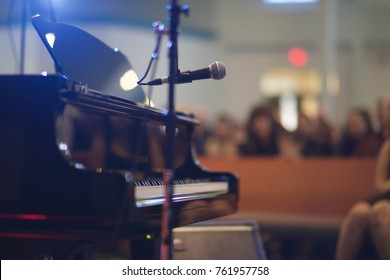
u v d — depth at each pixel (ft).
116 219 6.85
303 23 42.22
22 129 7.23
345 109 42.83
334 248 17.40
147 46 36.24
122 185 6.88
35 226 7.11
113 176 6.91
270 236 17.49
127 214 6.85
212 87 41.68
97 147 10.59
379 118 19.19
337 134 22.03
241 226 11.69
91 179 6.98
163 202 7.61
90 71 9.21
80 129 10.52
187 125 10.78
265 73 43.62
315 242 17.57
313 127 21.53
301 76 43.62
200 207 8.73
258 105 21.09
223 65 8.54
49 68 30.27
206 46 40.81
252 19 42.19
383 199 13.62
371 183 17.67
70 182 7.04
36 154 7.16
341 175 18.02
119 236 6.88
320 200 18.21
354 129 20.07
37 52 30.42
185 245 11.18
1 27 31.60
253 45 43.01
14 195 7.17
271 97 43.86
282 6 42.19
